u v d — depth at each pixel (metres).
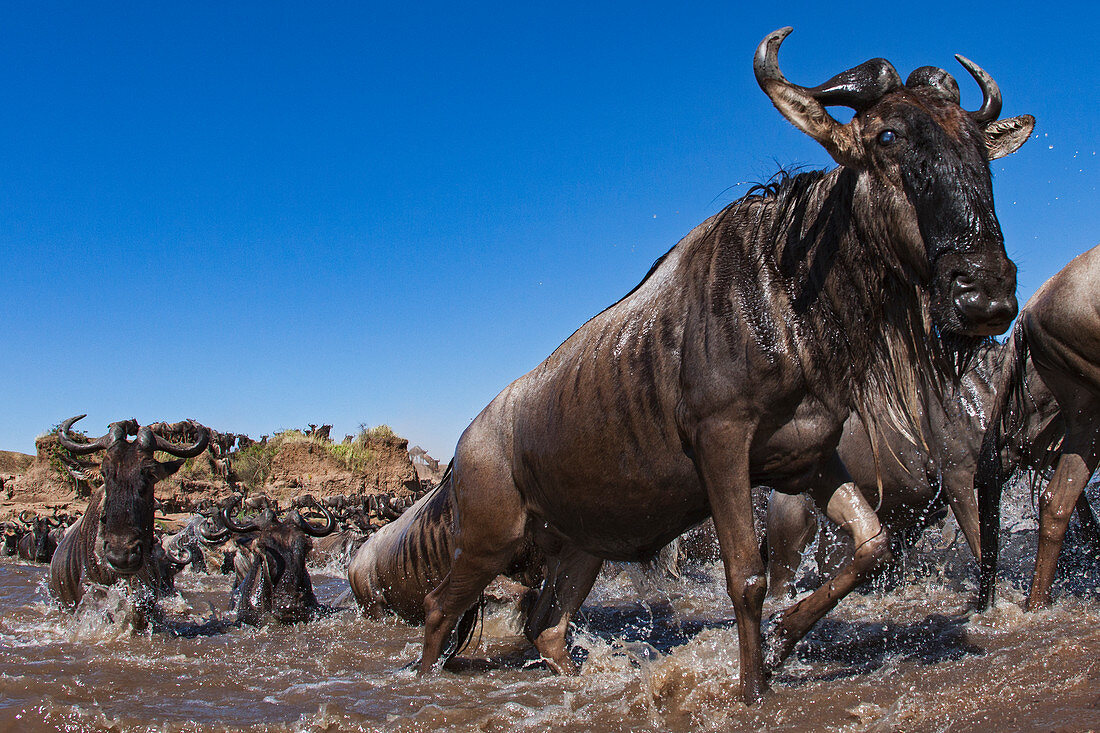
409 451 35.19
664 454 4.61
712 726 3.97
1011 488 8.41
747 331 4.16
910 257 3.81
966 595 7.60
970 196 3.56
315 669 6.35
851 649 5.59
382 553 9.14
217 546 17.09
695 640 5.44
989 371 7.08
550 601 6.12
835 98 3.93
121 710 5.00
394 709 4.93
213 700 5.31
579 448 4.95
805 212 4.29
